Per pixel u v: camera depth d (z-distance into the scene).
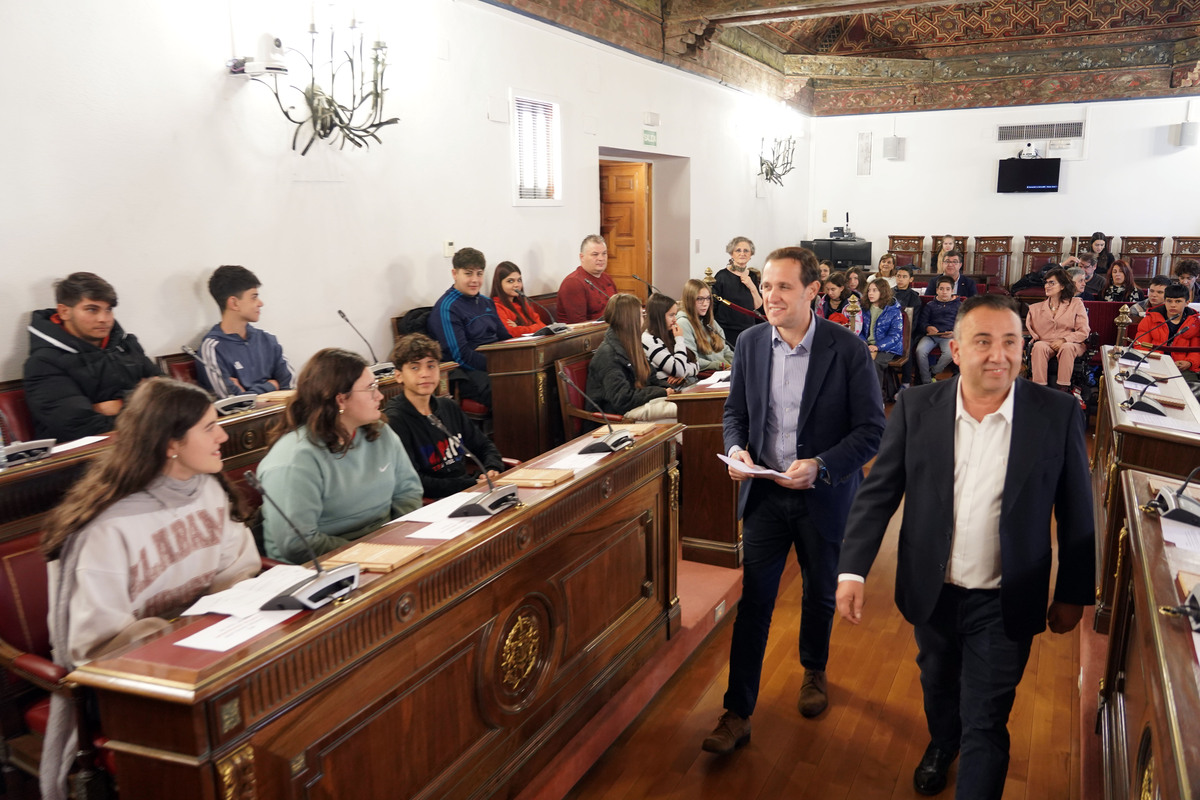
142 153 3.60
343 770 1.62
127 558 1.83
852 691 2.86
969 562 1.90
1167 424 2.92
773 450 2.51
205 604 1.61
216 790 1.36
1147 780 1.52
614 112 7.10
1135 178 11.30
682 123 8.33
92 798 1.74
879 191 12.52
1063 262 11.65
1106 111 11.27
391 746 1.74
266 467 2.29
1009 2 11.06
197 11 3.76
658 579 2.90
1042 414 1.82
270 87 4.12
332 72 4.43
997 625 1.87
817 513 2.43
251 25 3.98
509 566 2.06
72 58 3.32
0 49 3.09
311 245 4.45
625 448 2.61
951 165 12.12
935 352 7.62
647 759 2.50
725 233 9.66
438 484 2.92
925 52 11.85
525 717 2.20
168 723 1.34
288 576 1.71
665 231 8.82
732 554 3.66
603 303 6.20
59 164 3.31
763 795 2.32
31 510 2.42
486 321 5.15
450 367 4.51
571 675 2.40
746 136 10.05
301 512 2.25
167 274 3.74
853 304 7.10
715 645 3.20
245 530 2.15
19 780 2.00
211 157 3.88
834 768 2.44
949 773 2.37
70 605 1.79
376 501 2.45
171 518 1.92
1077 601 1.84
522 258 6.11
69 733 1.80
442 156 5.27
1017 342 1.77
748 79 9.95
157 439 1.85
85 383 3.23
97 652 1.76
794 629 3.32
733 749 2.49
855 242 11.88
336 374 2.28
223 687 1.34
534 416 4.55
